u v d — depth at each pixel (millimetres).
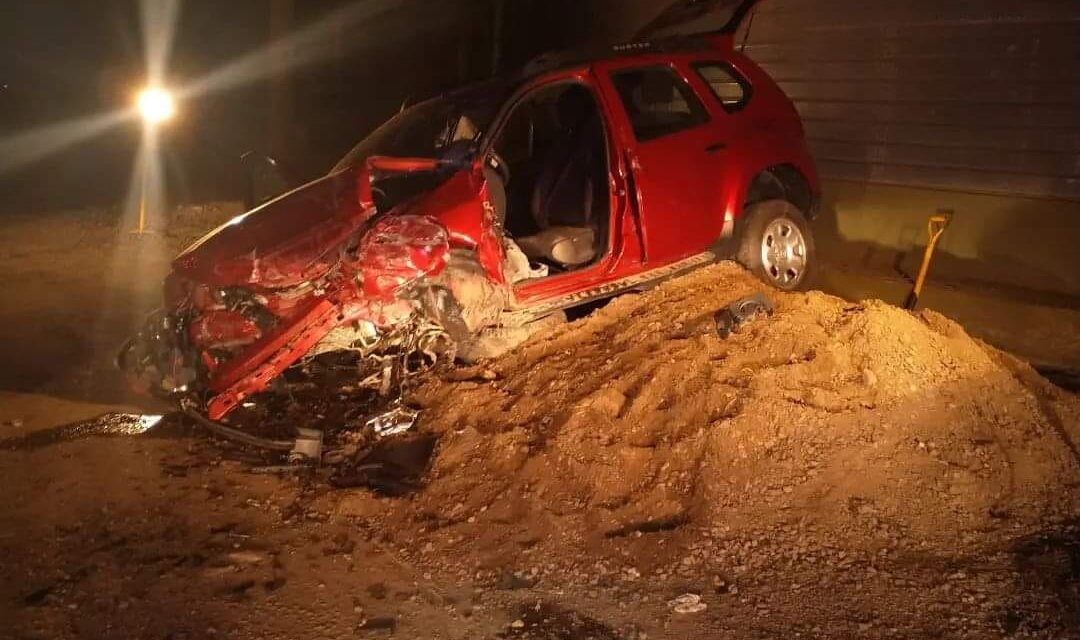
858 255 9984
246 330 5805
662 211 6906
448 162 6426
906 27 9328
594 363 5852
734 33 8266
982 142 8992
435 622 4117
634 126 7195
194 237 11555
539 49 12938
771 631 4023
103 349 7816
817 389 5398
